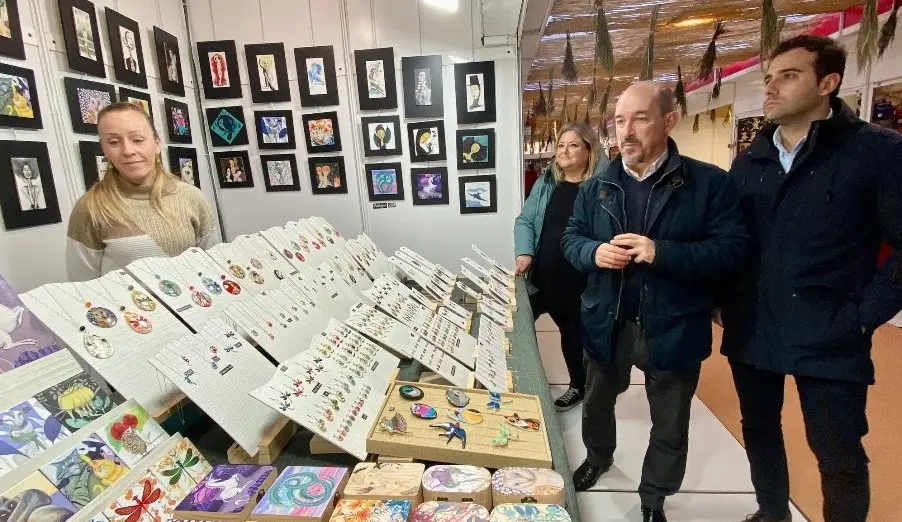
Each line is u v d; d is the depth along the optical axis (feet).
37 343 2.72
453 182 9.80
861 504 4.28
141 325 3.42
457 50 9.23
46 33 6.07
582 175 7.28
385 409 3.53
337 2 9.20
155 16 8.38
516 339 5.73
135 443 2.70
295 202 10.06
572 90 14.19
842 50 3.90
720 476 6.32
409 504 2.58
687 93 18.81
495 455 3.07
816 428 4.30
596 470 6.07
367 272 7.19
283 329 4.34
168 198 5.14
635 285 4.70
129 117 4.60
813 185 4.07
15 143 5.60
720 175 4.38
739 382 4.97
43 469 2.26
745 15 8.29
